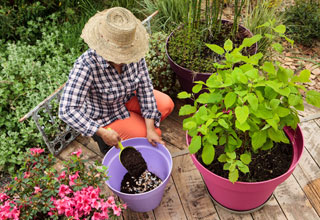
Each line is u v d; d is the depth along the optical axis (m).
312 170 1.99
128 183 1.91
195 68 2.21
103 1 3.37
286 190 1.90
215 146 1.72
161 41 2.56
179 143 2.26
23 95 2.53
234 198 1.65
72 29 3.01
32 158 1.57
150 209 1.87
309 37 3.20
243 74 1.29
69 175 1.46
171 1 3.07
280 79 1.32
